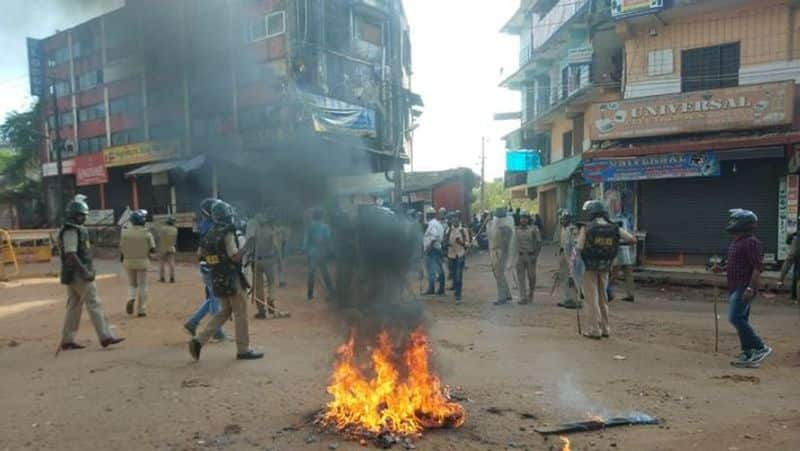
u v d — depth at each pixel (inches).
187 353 257.1
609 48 699.4
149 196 1123.9
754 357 236.2
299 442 149.9
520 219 411.8
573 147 826.2
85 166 1250.6
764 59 553.3
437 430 157.4
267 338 289.9
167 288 511.5
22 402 188.7
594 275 292.7
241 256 239.8
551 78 946.1
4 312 397.1
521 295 410.6
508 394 192.2
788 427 161.8
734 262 240.5
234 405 180.5
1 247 615.5
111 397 191.8
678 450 145.7
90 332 317.1
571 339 289.3
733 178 539.5
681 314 370.6
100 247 1067.3
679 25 597.0
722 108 533.3
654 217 583.8
